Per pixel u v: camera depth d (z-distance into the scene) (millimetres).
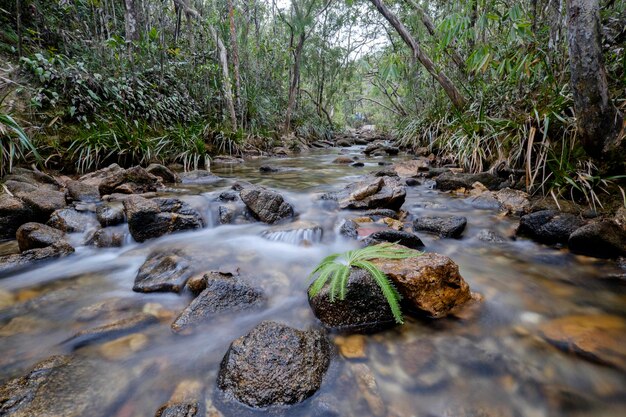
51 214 2842
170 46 7457
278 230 2791
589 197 3008
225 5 9930
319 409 1124
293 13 10633
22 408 1040
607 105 2691
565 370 1288
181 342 1465
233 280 1816
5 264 2072
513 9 3688
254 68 10570
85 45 6215
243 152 8375
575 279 2018
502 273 2123
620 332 1498
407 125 9742
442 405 1149
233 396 1147
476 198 3750
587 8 2467
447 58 6820
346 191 3916
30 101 4602
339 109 21734
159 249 2500
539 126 3682
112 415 1080
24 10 5961
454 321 1617
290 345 1264
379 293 1611
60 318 1624
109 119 5461
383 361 1356
